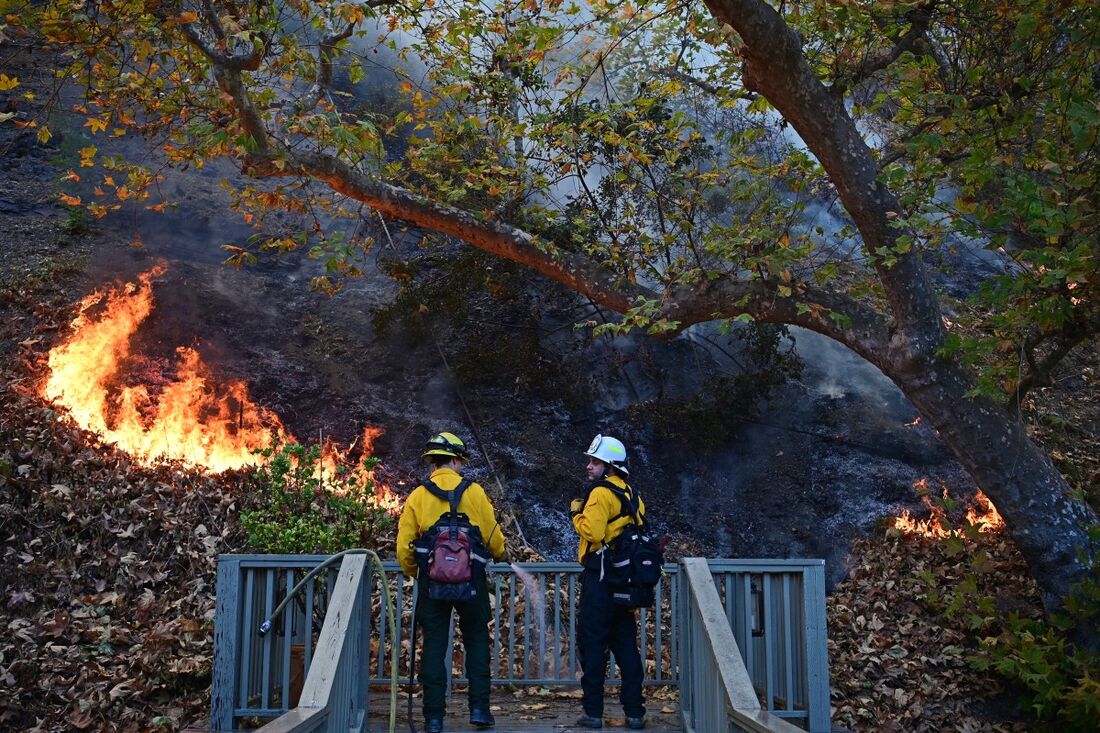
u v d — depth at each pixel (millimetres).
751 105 8977
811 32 9312
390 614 4984
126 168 8523
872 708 7457
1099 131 6684
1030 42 7906
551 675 7473
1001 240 6883
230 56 7223
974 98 8109
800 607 5965
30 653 6613
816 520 10016
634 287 9055
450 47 9336
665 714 6051
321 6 8234
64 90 14172
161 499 8375
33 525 7723
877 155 8914
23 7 6898
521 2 8602
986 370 7160
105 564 7613
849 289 9797
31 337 9891
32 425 8648
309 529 6887
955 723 7395
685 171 9883
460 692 6602
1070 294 6918
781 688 5906
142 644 6926
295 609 5965
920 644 8227
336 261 8375
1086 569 7824
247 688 5609
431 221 9219
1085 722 7008
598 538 5410
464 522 5246
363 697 5410
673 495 10297
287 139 8578
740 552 9703
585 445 10773
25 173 13000
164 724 6242
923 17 8219
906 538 9625
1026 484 7965
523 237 9258
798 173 9234
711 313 8648
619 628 5633
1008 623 8180
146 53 7312
